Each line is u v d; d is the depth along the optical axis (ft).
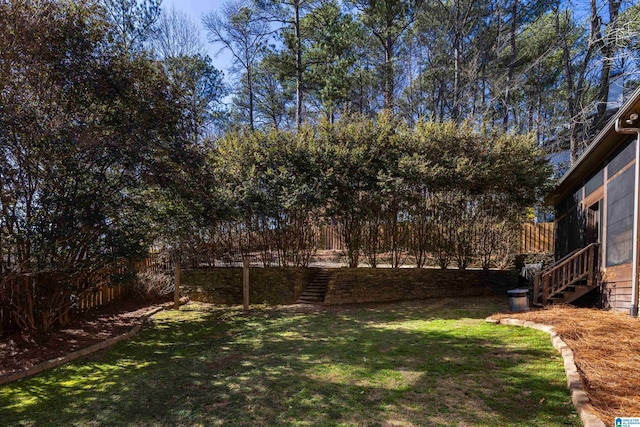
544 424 10.41
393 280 33.71
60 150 17.98
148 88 21.56
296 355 18.11
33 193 18.80
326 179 32.14
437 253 35.83
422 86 78.28
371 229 35.09
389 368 15.57
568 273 26.81
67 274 20.47
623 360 14.14
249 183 32.91
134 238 22.54
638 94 18.25
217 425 11.27
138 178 21.97
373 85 77.82
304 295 34.09
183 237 33.50
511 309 25.63
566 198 33.35
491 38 66.74
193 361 17.88
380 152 33.68
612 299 23.84
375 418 11.23
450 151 33.42
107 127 19.81
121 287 32.99
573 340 16.89
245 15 68.44
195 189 24.30
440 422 10.80
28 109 17.93
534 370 14.40
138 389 14.43
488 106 60.64
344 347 19.12
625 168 22.44
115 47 21.07
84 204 19.15
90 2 20.20
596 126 49.78
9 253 17.90
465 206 35.27
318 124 36.29
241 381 14.90
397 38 74.74
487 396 12.41
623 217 22.62
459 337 19.84
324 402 12.54
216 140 36.70
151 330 24.62
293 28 68.69
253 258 36.78
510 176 32.78
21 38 17.16
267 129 38.22
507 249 38.70
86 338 21.71
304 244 35.99
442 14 67.67
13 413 12.55
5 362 17.24
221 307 32.40
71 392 14.28
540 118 67.92
